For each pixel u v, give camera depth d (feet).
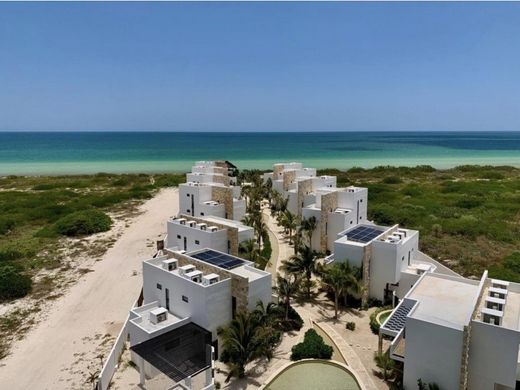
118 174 502.79
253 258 151.23
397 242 137.59
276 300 128.57
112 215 274.36
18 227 243.19
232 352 95.50
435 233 218.38
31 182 426.92
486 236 213.46
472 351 86.12
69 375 101.35
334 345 112.78
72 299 144.97
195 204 207.00
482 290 101.91
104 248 202.59
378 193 342.44
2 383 98.12
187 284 106.01
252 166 601.62
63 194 340.18
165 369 88.89
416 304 96.58
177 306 110.52
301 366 102.58
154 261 122.72
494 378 84.69
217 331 102.63
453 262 176.96
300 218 206.90
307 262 141.38
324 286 148.05
